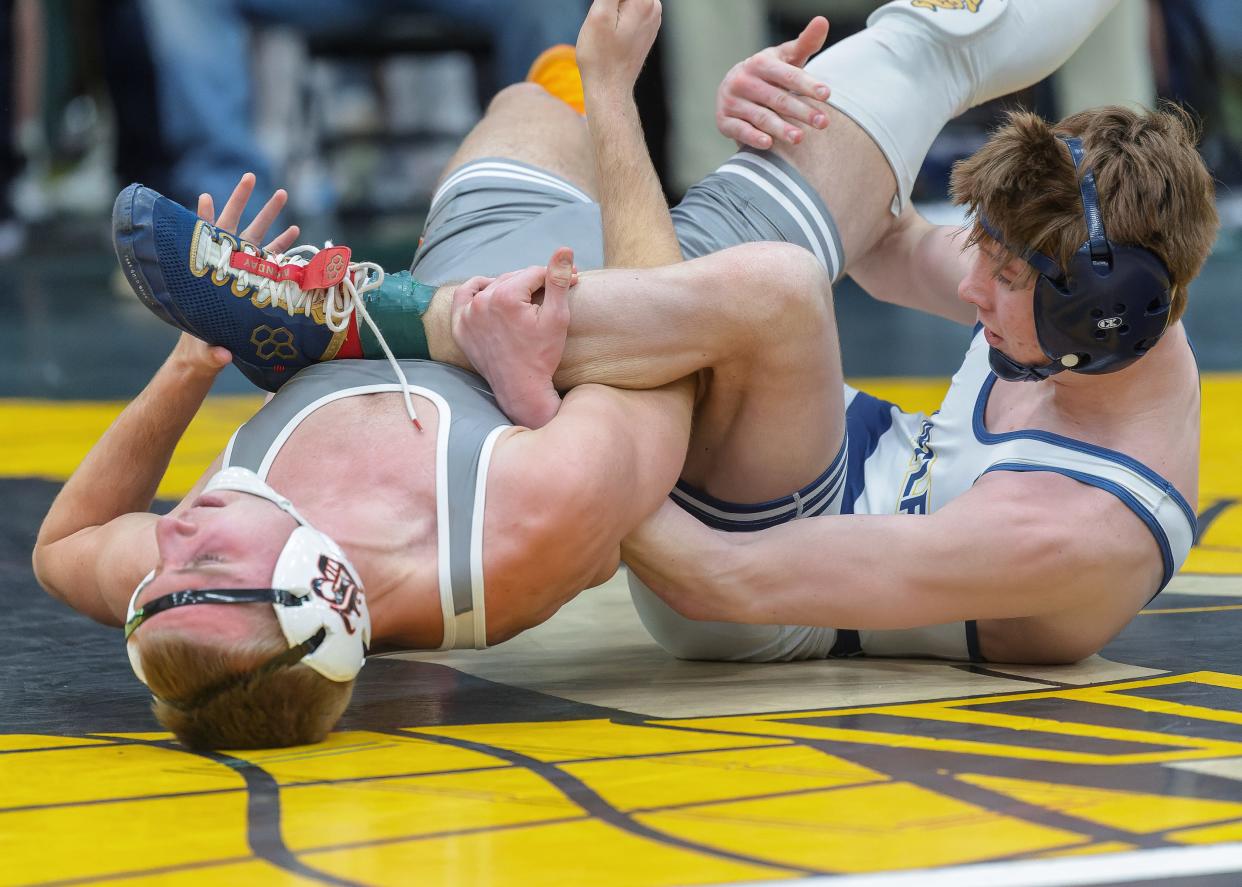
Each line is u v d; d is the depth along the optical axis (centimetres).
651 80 1744
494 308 370
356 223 2061
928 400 900
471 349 378
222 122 1552
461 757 329
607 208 413
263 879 257
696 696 389
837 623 395
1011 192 362
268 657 320
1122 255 359
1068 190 359
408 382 376
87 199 2339
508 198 476
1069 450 398
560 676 419
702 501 422
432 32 1947
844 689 392
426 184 2127
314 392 376
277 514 330
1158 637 447
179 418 405
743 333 384
